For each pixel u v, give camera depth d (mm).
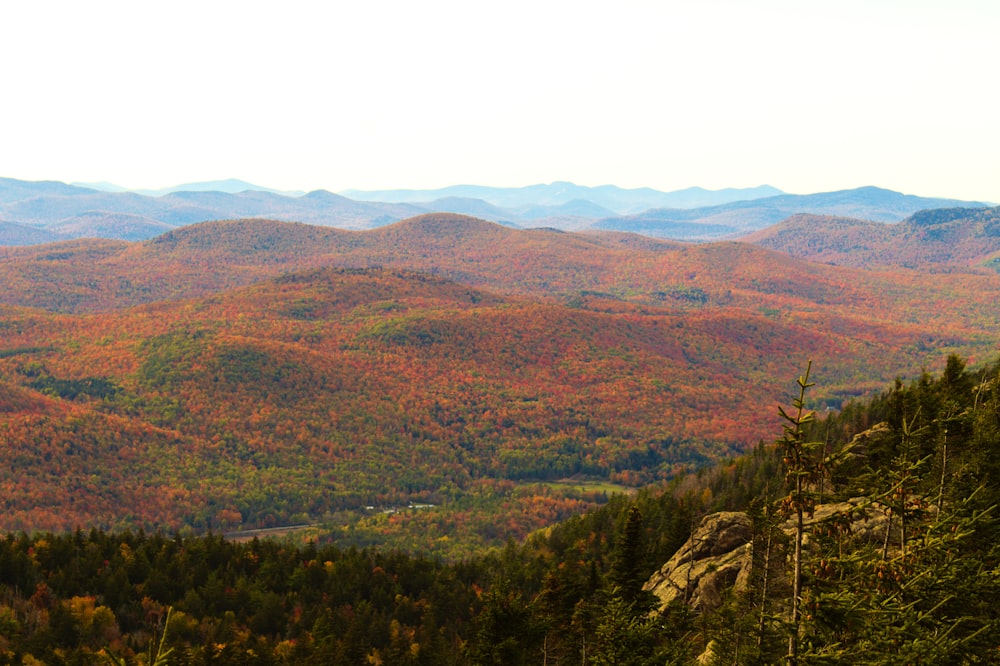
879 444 42875
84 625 120375
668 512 125562
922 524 33438
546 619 52562
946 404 47719
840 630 26828
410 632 120250
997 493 38719
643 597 54250
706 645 46812
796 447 26516
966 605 29250
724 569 59562
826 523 27219
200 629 124438
